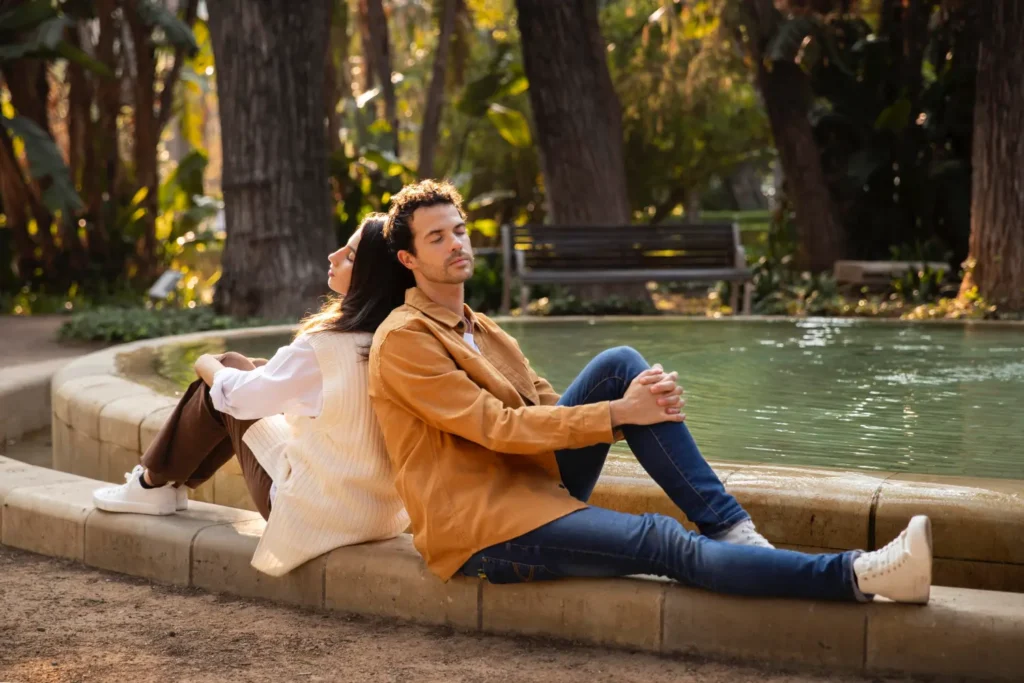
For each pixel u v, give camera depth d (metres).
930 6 14.56
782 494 2.75
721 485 2.49
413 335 2.55
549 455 2.66
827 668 2.35
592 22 12.31
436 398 2.53
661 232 11.35
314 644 2.59
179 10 16.09
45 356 8.50
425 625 2.71
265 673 2.41
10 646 2.58
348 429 2.74
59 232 14.91
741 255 11.02
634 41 20.14
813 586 2.33
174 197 16.98
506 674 2.38
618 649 2.52
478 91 17.73
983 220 10.58
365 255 2.75
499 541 2.53
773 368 5.57
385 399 2.63
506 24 20.41
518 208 21.84
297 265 10.62
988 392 4.78
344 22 16.97
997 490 2.72
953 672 2.26
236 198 10.68
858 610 2.33
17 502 3.41
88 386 4.77
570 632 2.56
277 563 2.85
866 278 12.53
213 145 29.62
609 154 12.35
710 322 8.01
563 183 12.31
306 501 2.81
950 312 10.32
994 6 10.38
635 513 2.91
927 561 2.23
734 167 22.50
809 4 14.27
